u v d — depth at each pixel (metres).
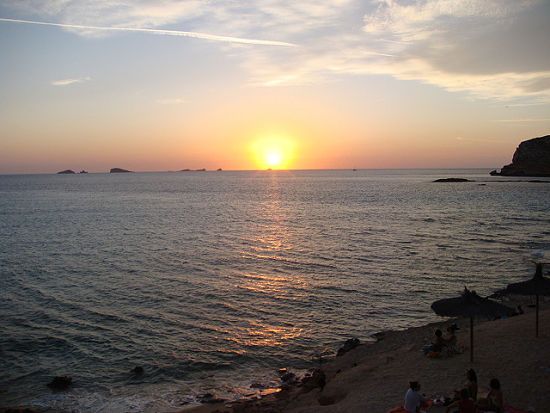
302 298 34.31
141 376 22.61
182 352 25.25
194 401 20.20
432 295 34.94
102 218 85.50
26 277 40.75
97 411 19.33
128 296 34.97
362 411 16.78
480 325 26.09
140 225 75.19
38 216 89.00
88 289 36.88
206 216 88.81
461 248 51.88
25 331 28.09
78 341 26.64
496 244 53.84
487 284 37.59
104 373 22.88
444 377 18.61
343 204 111.12
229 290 36.38
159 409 19.48
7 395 20.75
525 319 25.11
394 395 17.73
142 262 46.56
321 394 19.48
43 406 19.77
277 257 48.59
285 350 25.66
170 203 120.25
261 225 74.44
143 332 27.95
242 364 24.00
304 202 119.19
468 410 13.80
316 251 51.62
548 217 78.25
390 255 48.84
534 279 21.69
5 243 57.97
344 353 24.91
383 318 30.38
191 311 31.62
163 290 36.50
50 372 22.97
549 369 18.03
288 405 19.11
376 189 172.38
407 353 22.64
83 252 51.94
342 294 35.25
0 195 157.88
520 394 16.36
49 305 32.94
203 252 51.59
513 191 144.12
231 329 28.48
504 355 19.92
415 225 71.38
